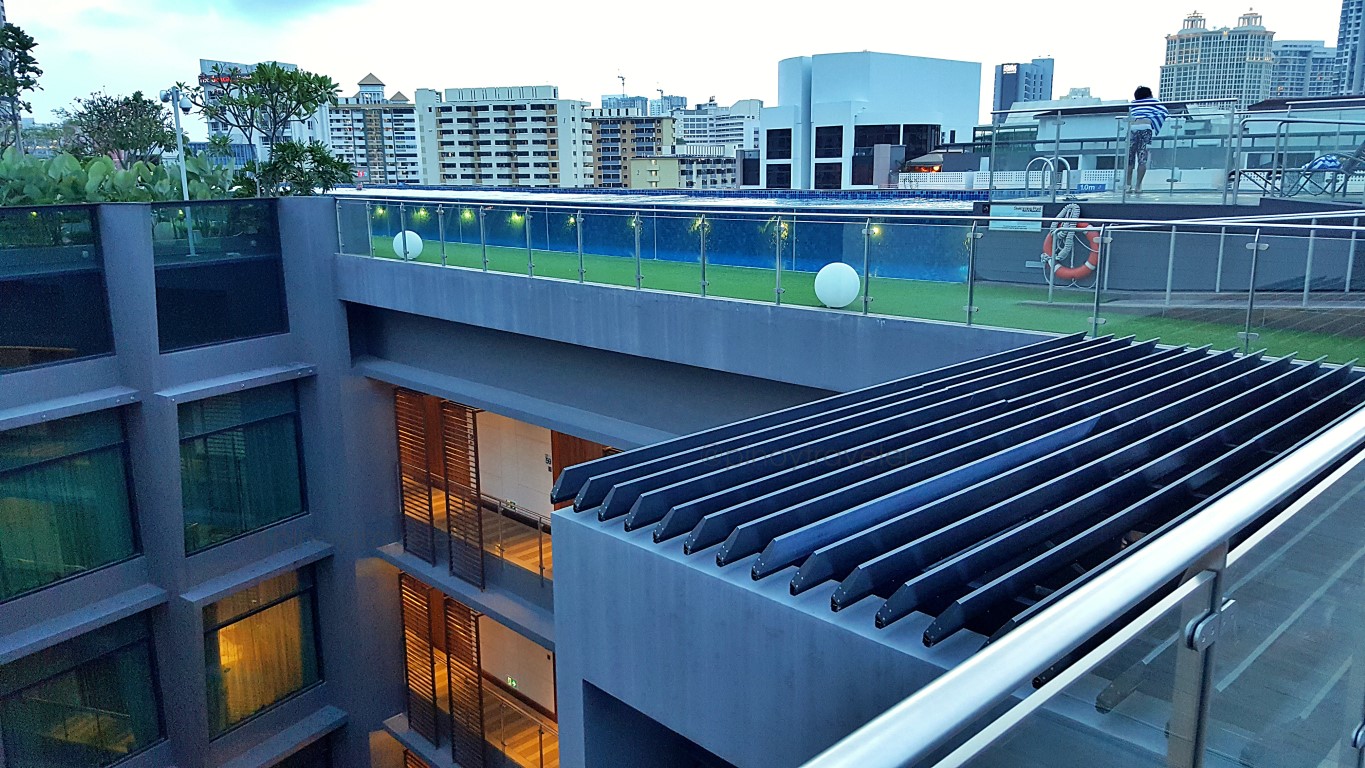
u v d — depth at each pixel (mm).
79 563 12312
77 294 12008
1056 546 3596
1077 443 4473
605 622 4422
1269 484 1298
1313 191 10648
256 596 13914
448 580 13523
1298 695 1486
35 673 11820
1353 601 1644
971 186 17922
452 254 11828
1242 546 1286
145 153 36781
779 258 8555
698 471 4754
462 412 12867
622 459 5020
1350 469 1603
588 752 4707
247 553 13773
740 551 3908
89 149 35531
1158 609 1098
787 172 79188
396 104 156125
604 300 9969
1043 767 991
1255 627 1346
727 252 8898
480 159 142625
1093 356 6434
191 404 12922
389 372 13672
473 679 13680
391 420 14758
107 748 12711
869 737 746
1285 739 1455
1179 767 1190
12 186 16344
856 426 5305
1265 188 10891
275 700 14406
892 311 8008
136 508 12828
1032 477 4219
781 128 78938
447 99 141375
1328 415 4965
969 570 3484
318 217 13586
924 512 3859
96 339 12266
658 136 141875
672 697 4145
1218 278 6758
